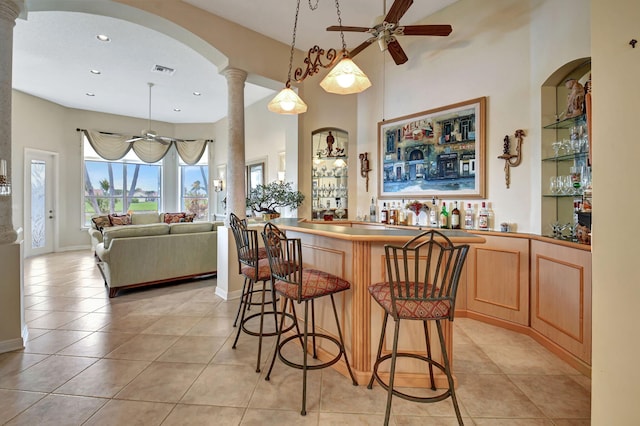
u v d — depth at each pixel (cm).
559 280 230
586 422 162
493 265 285
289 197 418
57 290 393
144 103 655
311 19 348
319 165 453
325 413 168
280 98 275
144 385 191
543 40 254
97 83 541
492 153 294
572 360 216
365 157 412
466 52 311
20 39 390
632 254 113
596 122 121
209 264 438
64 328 276
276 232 196
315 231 208
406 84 364
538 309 253
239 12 335
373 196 409
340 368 209
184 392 185
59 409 168
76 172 698
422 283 182
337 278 196
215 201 816
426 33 242
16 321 234
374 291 177
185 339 256
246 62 363
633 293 113
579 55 223
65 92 589
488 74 295
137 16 297
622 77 115
